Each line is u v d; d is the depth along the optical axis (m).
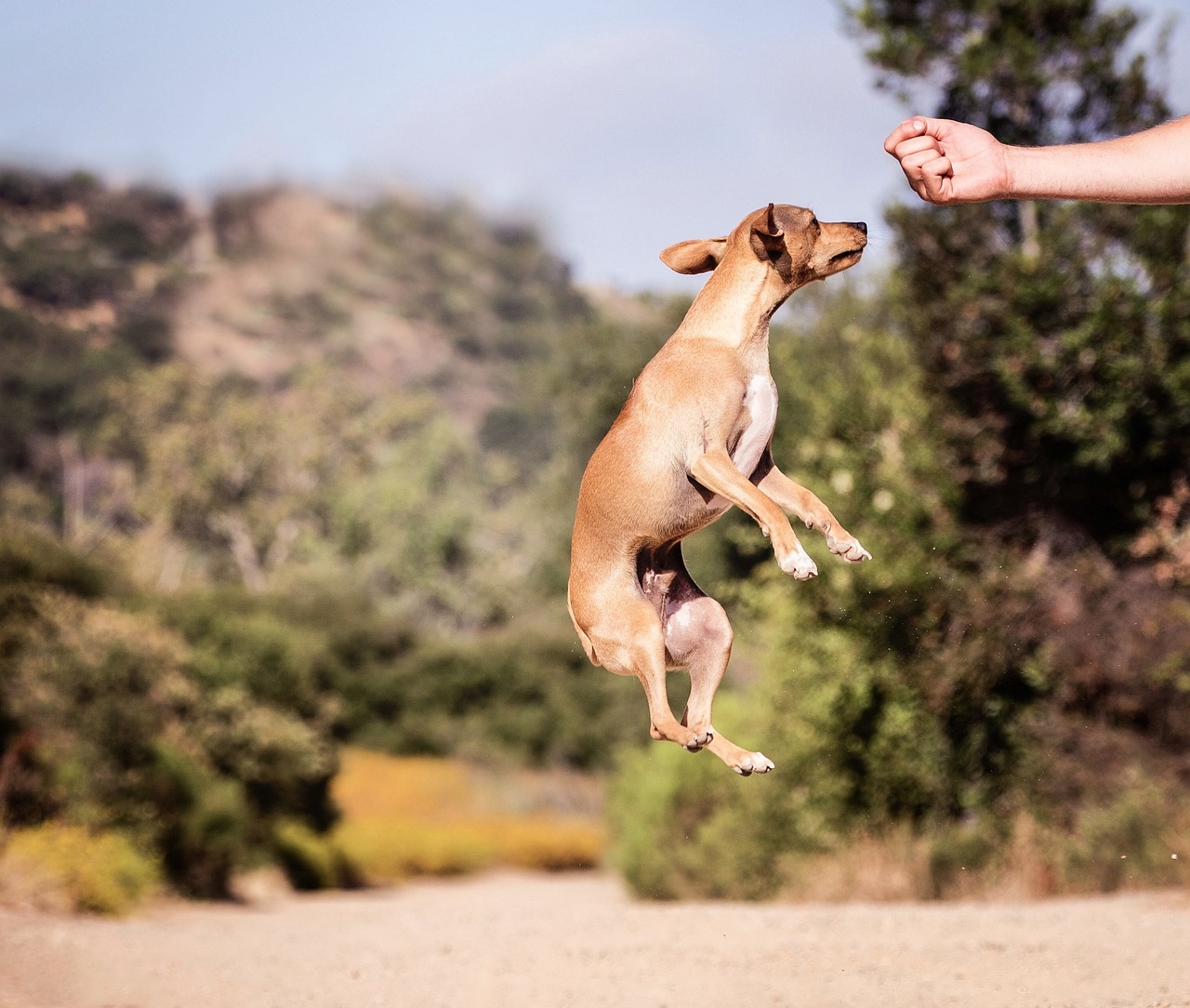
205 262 128.50
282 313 122.88
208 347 115.50
